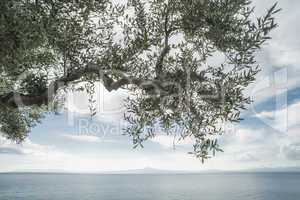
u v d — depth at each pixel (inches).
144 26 215.0
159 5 210.4
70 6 208.5
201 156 187.9
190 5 192.4
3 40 164.4
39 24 177.0
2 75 229.0
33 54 209.0
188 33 204.4
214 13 180.9
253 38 169.0
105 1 223.1
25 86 228.4
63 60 211.2
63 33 205.2
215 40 183.0
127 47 219.3
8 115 292.7
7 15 161.0
